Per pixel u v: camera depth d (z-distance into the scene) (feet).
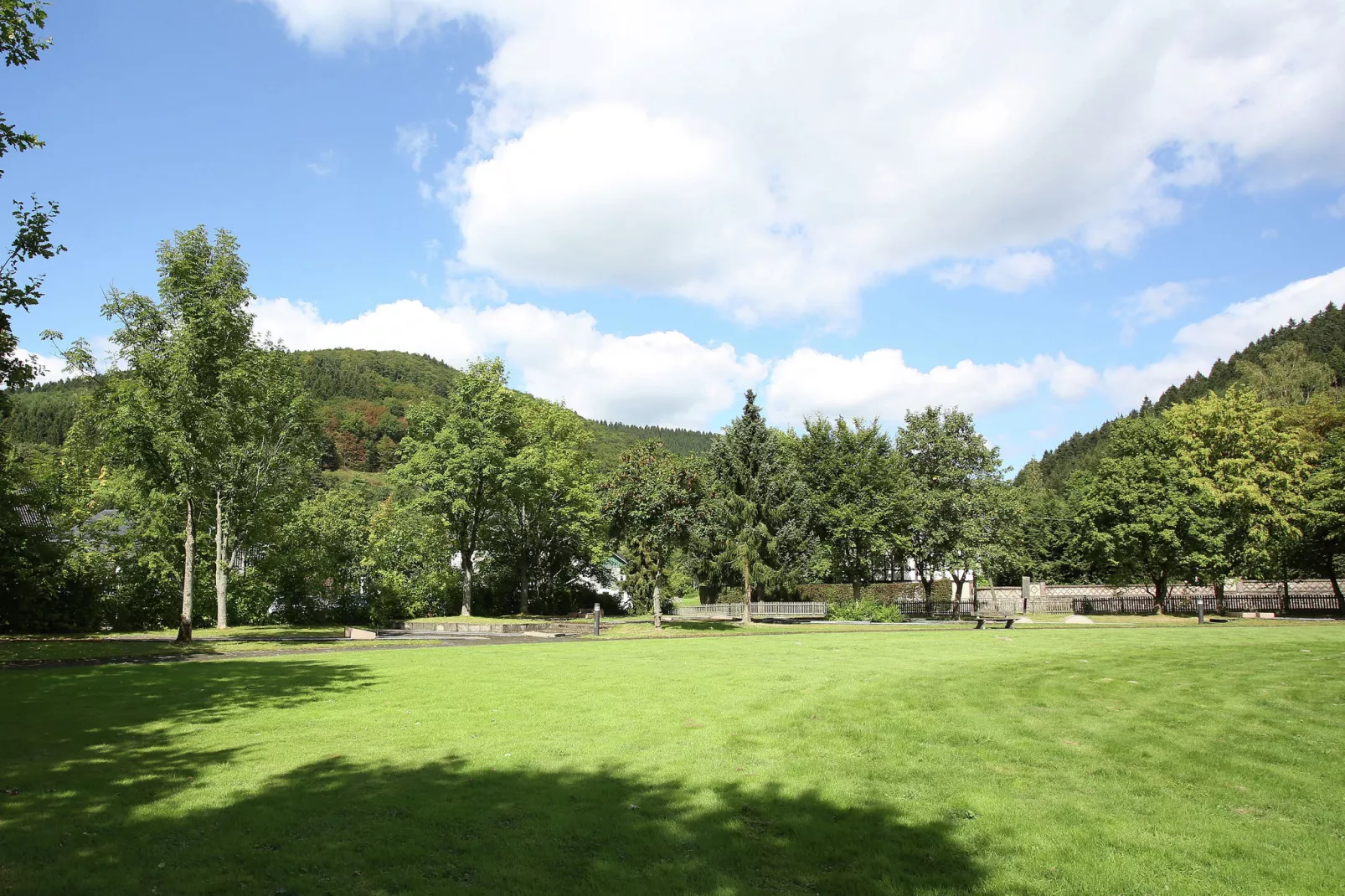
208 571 123.03
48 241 45.70
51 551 101.19
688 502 116.78
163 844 19.84
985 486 165.17
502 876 18.31
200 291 88.94
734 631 114.01
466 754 29.66
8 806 22.48
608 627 123.24
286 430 125.70
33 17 41.47
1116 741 31.76
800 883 18.34
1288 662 54.13
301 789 24.76
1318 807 23.99
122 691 44.57
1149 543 142.20
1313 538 145.59
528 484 152.97
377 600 139.44
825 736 32.60
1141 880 18.79
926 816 23.04
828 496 170.40
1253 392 156.87
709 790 25.21
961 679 47.03
